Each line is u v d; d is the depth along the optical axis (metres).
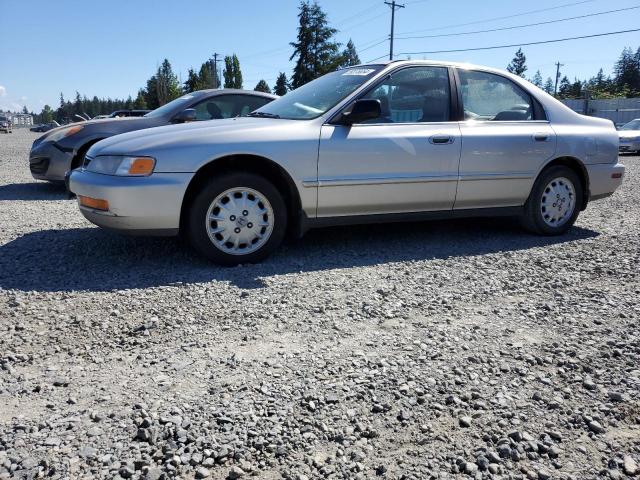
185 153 4.00
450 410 2.23
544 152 5.21
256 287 3.68
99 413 2.15
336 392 2.33
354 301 3.44
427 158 4.68
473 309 3.36
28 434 2.01
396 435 2.06
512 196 5.17
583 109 45.56
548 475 1.86
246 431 2.05
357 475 1.84
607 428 2.14
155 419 2.10
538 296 3.63
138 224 3.98
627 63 97.62
